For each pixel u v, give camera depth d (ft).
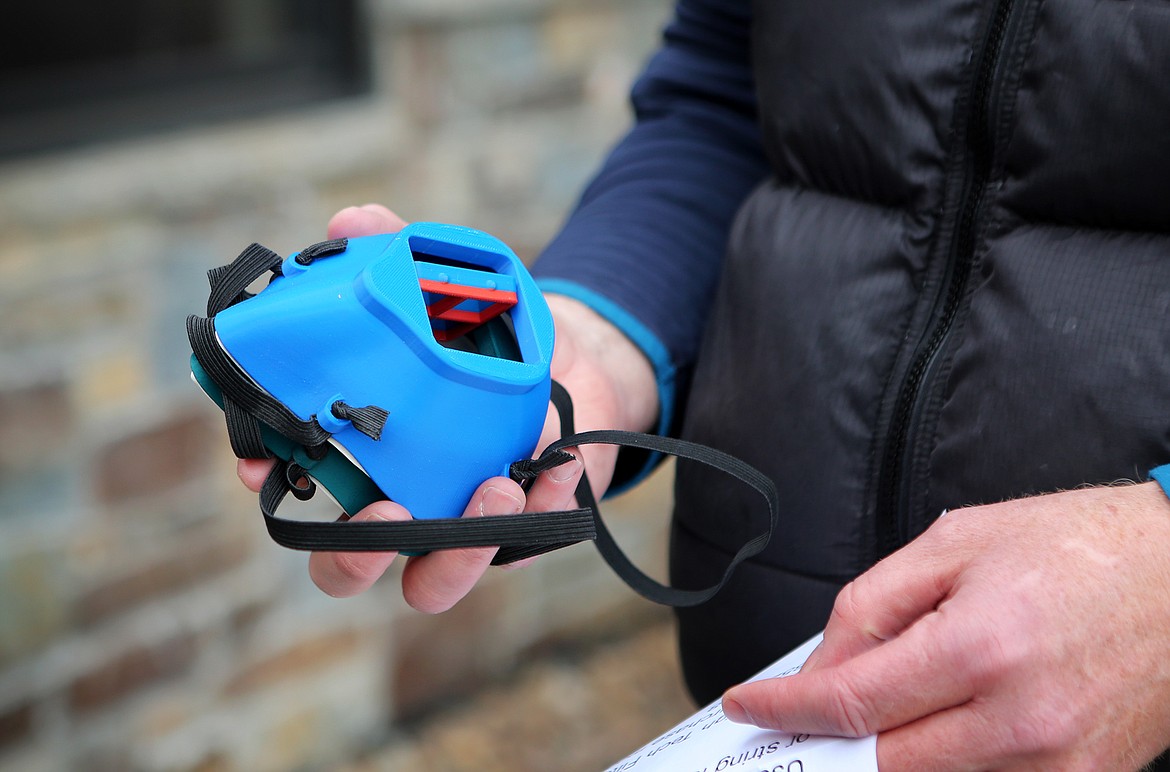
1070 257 2.14
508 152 7.38
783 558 2.51
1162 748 1.77
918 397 2.31
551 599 8.05
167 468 6.31
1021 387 2.15
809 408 2.44
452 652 7.70
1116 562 1.71
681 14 3.17
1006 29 2.17
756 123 3.05
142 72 6.19
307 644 7.02
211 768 6.82
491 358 2.00
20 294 5.70
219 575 6.60
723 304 2.68
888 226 2.39
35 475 5.90
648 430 2.85
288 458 1.98
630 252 2.87
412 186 7.02
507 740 7.49
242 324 1.88
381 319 1.89
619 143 3.23
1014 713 1.65
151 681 6.51
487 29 7.04
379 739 7.48
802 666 1.94
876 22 2.33
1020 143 2.19
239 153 6.24
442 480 1.99
